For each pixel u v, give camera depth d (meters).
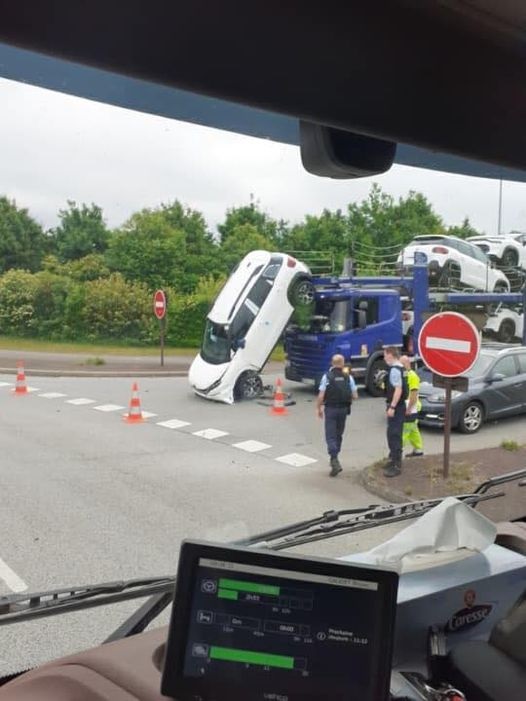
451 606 2.11
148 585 1.93
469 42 1.50
